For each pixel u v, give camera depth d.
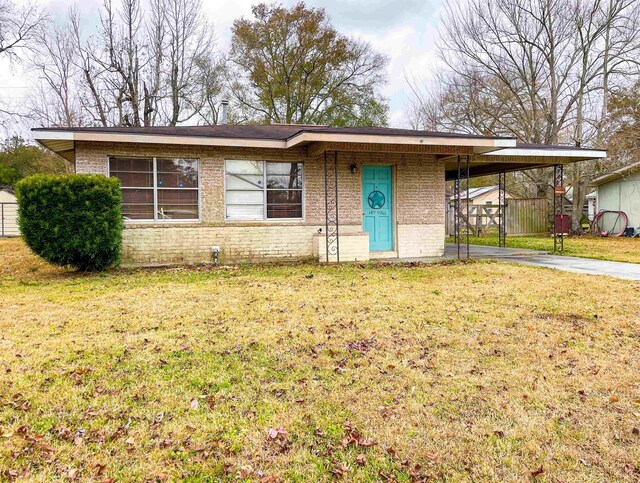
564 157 12.56
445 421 3.09
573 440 2.85
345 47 31.05
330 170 11.27
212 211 10.51
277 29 29.98
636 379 3.73
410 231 11.80
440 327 5.19
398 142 9.52
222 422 3.06
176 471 2.54
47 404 3.26
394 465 2.62
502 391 3.53
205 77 28.78
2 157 29.58
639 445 2.79
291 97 30.81
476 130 23.44
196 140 9.69
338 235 10.51
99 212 8.90
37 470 2.52
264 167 10.84
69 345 4.50
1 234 25.89
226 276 8.71
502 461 2.64
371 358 4.23
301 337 4.82
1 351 4.29
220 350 4.41
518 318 5.56
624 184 19.72
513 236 21.11
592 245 15.33
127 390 3.52
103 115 26.67
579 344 4.59
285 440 2.87
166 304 6.29
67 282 8.09
